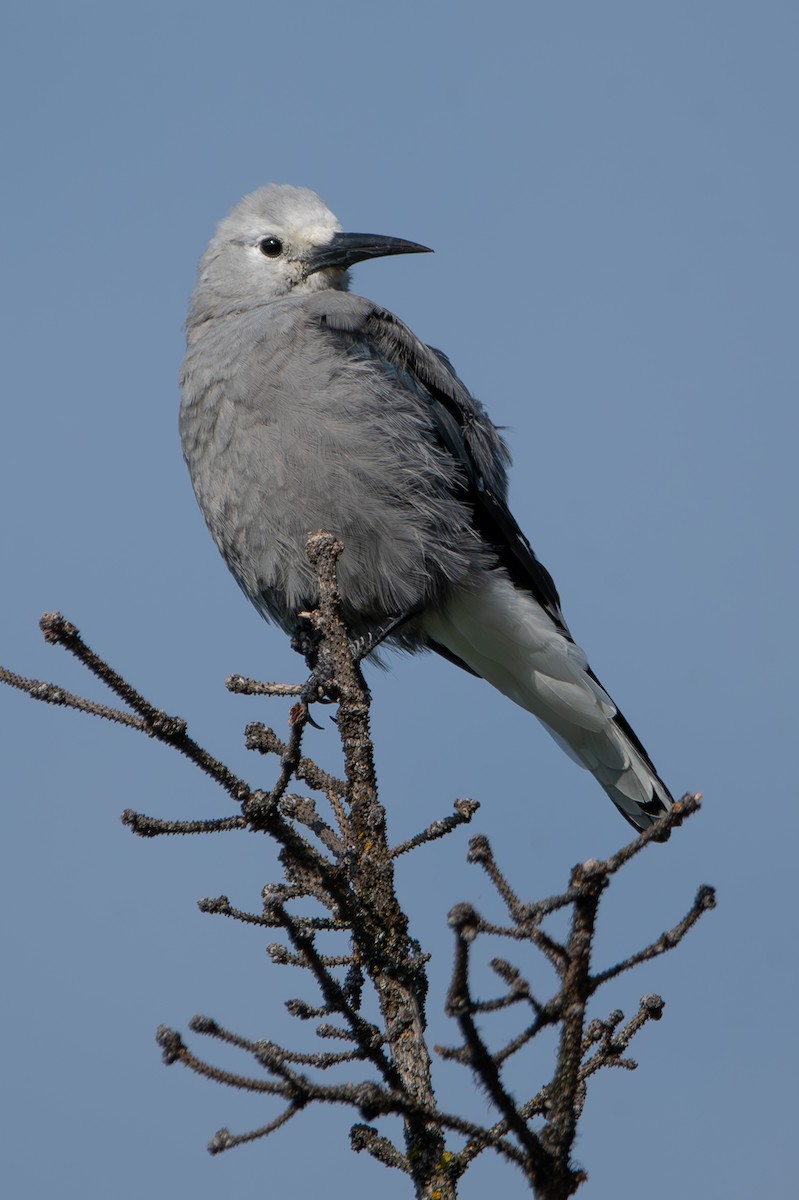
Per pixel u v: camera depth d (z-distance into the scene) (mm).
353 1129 6332
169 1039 5391
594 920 5012
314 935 6172
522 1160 5191
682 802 4918
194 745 6363
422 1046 6852
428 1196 6098
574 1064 5125
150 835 6457
